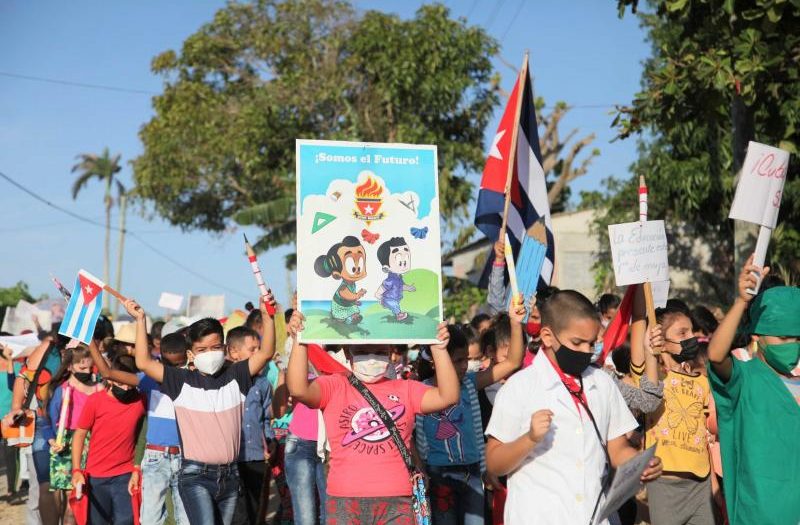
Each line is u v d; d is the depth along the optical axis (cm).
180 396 653
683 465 616
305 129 2762
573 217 2880
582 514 409
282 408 798
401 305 498
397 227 507
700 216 2222
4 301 3309
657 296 631
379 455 479
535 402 423
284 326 976
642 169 2200
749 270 464
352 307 493
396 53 2602
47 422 866
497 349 697
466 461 644
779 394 472
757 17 920
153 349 1180
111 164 6762
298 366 480
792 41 957
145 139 3128
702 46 1094
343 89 2633
